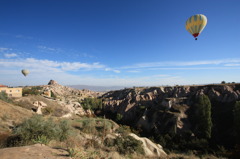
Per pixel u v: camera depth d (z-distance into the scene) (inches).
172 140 1915.6
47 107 1541.6
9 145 327.3
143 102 3550.7
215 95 2672.2
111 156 292.5
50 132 394.9
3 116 692.7
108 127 983.6
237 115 1690.5
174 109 2623.0
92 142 466.3
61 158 203.9
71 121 1013.8
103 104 4079.7
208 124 1920.5
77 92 6737.2
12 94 2233.0
